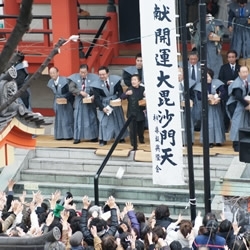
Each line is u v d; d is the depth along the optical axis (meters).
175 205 30.08
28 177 32.28
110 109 32.59
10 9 37.50
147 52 26.75
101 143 32.97
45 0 38.19
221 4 37.00
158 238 22.36
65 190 31.58
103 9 38.09
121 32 36.81
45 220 23.66
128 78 33.00
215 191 28.31
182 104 30.44
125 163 31.92
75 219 23.12
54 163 32.59
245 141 21.14
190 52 33.97
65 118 33.62
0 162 21.58
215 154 31.47
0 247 16.30
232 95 31.42
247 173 30.19
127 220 23.66
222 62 34.12
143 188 31.00
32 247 16.16
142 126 32.56
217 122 32.00
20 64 32.44
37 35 38.00
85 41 35.66
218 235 22.55
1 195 24.75
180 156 26.92
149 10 26.61
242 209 25.88
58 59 35.22
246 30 34.88
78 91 33.09
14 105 21.02
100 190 31.25
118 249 21.45
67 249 22.03
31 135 22.38
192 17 35.44
